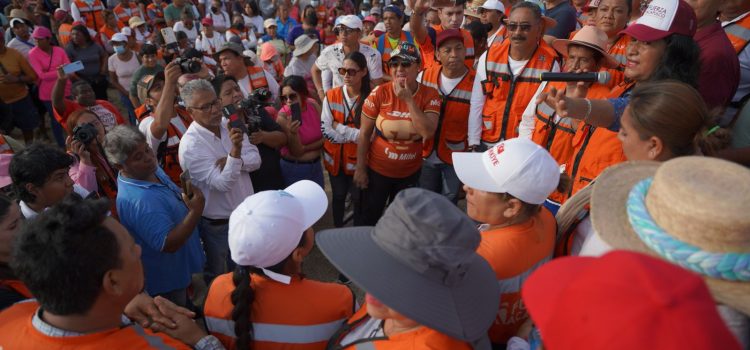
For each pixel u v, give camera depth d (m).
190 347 1.47
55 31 10.83
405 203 1.21
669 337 0.66
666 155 1.58
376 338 1.28
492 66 3.69
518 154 1.57
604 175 1.40
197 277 3.90
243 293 1.46
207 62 6.93
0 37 6.14
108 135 2.42
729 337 0.68
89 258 1.21
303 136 3.99
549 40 4.26
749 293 1.02
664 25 2.08
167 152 3.71
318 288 1.59
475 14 6.63
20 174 2.15
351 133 3.86
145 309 1.62
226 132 3.19
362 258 1.25
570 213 1.70
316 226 4.76
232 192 3.18
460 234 1.17
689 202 1.02
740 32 2.92
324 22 11.20
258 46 8.27
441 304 1.17
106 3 11.95
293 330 1.51
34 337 1.25
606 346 0.69
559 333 0.77
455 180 4.07
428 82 4.01
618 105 2.00
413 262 1.19
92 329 1.28
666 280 0.71
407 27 6.95
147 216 2.42
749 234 0.98
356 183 3.77
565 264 0.86
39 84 6.56
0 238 1.65
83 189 2.88
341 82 5.43
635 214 1.17
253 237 1.41
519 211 1.60
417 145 3.64
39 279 1.19
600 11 3.60
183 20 9.80
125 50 7.13
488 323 1.23
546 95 2.04
